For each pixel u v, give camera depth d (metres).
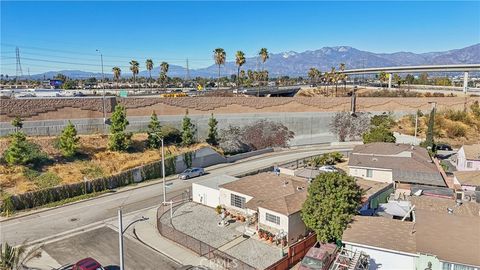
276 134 76.94
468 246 23.16
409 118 87.50
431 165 47.25
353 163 47.66
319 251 25.38
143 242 31.00
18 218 36.41
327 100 85.31
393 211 33.09
